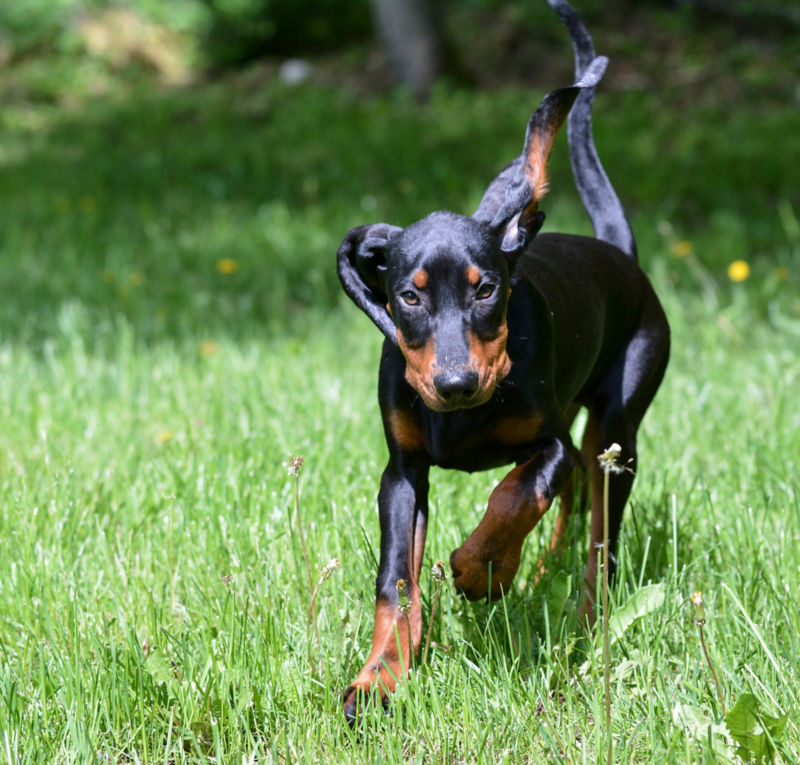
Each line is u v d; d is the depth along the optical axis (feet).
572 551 14.25
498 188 12.09
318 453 17.53
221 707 11.17
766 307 26.84
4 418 20.42
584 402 14.97
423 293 10.65
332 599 13.34
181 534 14.97
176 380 22.38
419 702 10.97
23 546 14.61
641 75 58.95
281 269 31.35
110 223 37.65
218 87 65.87
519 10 68.54
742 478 16.78
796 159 41.14
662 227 31.81
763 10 63.52
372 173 42.29
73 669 11.59
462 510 15.78
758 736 9.98
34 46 73.26
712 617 12.25
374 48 68.54
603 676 11.76
